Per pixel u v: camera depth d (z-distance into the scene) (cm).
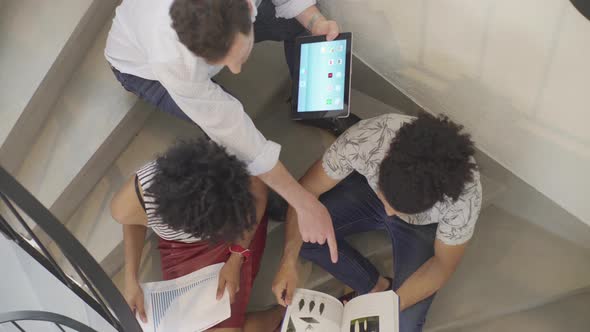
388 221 222
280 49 253
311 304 195
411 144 171
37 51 200
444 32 196
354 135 201
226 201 165
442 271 211
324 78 202
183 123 236
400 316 216
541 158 203
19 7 207
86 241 220
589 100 171
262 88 246
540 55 174
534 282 242
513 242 253
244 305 214
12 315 153
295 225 218
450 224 199
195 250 208
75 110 215
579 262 243
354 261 229
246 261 209
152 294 205
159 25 158
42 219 131
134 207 191
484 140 218
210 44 142
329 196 226
